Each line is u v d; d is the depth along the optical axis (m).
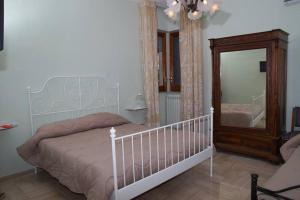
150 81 4.10
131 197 1.84
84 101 3.42
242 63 3.25
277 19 3.29
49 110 3.07
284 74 3.17
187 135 2.71
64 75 3.19
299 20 3.11
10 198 2.38
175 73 4.77
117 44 3.81
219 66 3.46
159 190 2.46
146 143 2.46
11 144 2.82
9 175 2.84
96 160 1.97
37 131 2.75
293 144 2.40
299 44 3.14
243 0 3.59
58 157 2.26
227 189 2.46
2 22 2.41
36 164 2.70
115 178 1.71
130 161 1.96
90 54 3.46
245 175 2.79
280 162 3.03
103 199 1.66
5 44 2.68
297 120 3.10
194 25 3.98
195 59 4.03
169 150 2.26
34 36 2.90
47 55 3.02
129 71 4.02
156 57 4.16
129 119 4.07
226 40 3.34
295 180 1.51
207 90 4.16
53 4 3.04
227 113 3.45
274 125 3.01
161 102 4.76
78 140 2.59
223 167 3.03
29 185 2.66
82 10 3.34
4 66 2.69
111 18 3.70
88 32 3.42
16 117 2.81
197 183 2.61
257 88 3.16
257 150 3.19
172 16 2.79
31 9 2.85
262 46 3.03
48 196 2.42
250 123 3.25
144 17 4.00
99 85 3.60
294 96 3.24
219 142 3.55
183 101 4.26
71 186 2.07
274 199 1.34
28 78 2.88
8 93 2.73
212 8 2.75
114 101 3.81
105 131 2.98
